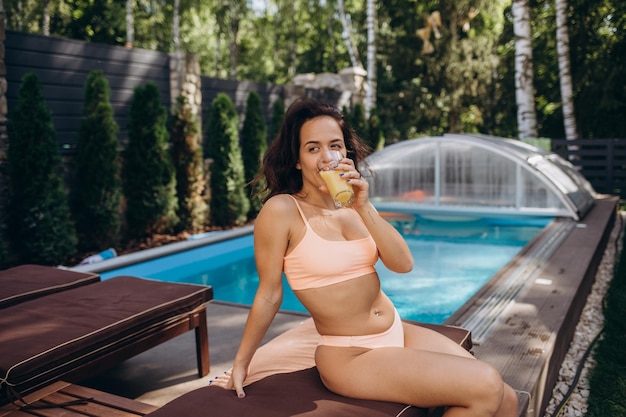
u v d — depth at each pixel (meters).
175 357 3.91
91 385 3.47
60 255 7.17
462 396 1.80
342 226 2.12
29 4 19.97
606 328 4.47
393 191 11.20
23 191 6.93
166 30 26.44
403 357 1.93
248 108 10.55
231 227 10.06
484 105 19.20
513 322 3.98
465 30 19.48
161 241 8.66
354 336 2.04
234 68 27.06
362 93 17.45
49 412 2.29
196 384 3.47
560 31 14.38
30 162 6.90
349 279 2.02
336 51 28.47
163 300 3.27
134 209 8.45
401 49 19.09
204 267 7.77
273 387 2.10
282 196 2.08
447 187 10.67
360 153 2.30
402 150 11.01
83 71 8.62
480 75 18.58
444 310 5.63
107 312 3.05
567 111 14.46
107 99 7.83
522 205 9.89
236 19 26.77
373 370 1.94
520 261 6.07
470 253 8.07
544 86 17.08
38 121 6.90
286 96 13.62
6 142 7.07
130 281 3.75
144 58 9.67
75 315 3.01
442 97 19.14
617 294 5.36
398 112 19.73
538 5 16.34
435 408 2.16
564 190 9.41
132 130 8.37
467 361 1.86
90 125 7.71
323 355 2.07
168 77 10.19
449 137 10.45
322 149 2.08
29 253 7.08
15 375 2.36
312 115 2.12
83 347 2.68
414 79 19.83
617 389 3.38
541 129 17.66
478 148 10.22
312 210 2.09
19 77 7.68
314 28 28.64
